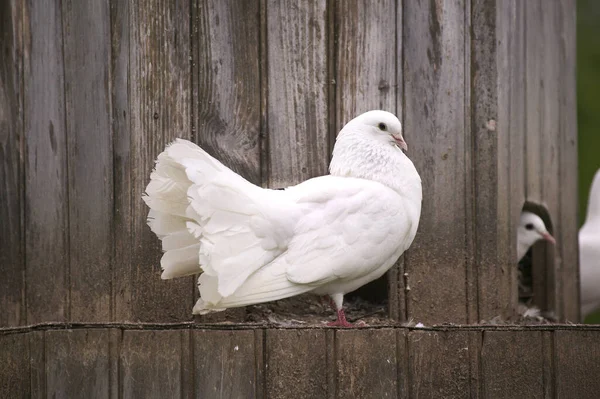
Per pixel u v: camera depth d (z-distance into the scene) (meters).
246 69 6.70
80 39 6.67
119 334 5.88
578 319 8.27
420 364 5.88
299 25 6.75
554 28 7.91
